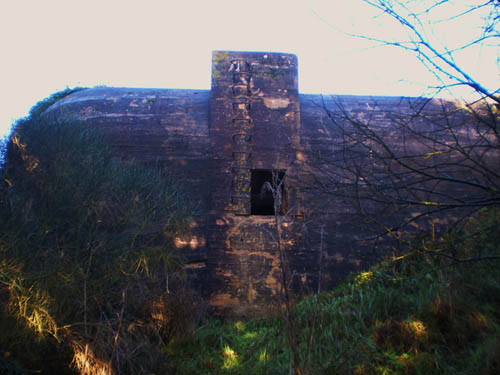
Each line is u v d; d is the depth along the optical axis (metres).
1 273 5.07
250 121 9.13
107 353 5.05
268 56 9.57
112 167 7.95
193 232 8.31
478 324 5.68
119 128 9.04
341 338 5.93
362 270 8.42
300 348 5.24
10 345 4.87
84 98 9.61
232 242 8.38
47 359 5.09
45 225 5.93
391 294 6.83
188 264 8.10
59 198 6.28
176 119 9.20
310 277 8.31
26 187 6.59
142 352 5.50
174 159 8.87
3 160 7.07
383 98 9.99
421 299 6.48
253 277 8.19
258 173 10.34
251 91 9.30
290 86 9.45
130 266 6.41
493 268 6.03
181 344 6.32
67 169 6.96
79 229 6.06
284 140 9.09
